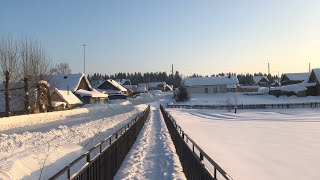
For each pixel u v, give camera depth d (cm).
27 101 4525
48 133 2077
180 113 5706
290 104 6375
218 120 4200
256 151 1758
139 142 2092
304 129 2870
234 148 1867
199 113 5788
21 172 918
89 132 2181
